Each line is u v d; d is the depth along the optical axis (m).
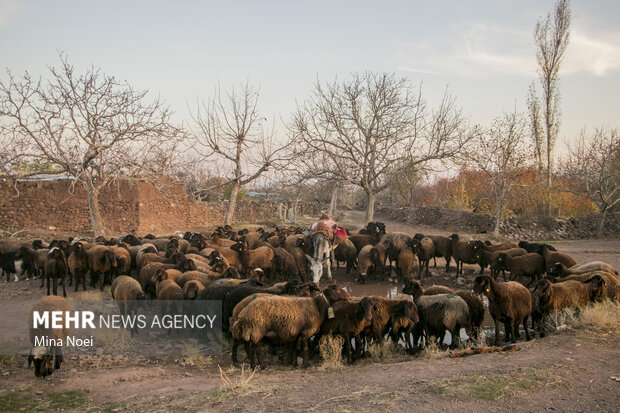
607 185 37.28
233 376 8.08
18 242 21.81
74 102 20.44
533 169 40.16
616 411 5.62
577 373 6.89
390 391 6.45
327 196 64.81
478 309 9.87
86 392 7.18
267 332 8.58
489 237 32.47
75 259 14.56
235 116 25.73
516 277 16.59
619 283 11.46
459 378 6.75
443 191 60.78
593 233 36.94
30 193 27.80
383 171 29.14
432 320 9.65
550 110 40.44
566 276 12.72
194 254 15.70
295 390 6.91
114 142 21.45
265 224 40.75
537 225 36.19
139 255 15.88
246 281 11.82
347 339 9.02
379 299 9.42
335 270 20.48
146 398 6.83
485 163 33.41
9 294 14.36
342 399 6.27
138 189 27.72
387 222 49.94
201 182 42.47
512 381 6.47
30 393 7.07
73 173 21.08
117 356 9.19
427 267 18.97
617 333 9.13
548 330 9.99
